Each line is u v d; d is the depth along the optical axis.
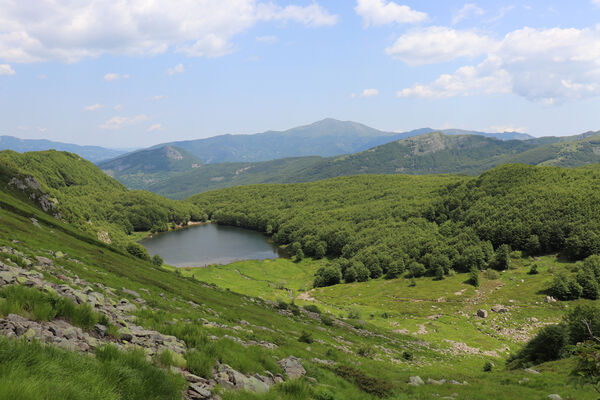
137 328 12.95
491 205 198.75
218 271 172.50
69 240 68.25
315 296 149.62
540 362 41.69
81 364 7.27
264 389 11.81
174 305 32.53
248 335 23.88
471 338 82.00
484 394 23.34
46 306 9.88
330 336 46.78
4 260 21.50
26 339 7.40
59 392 5.82
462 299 120.25
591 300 102.00
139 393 7.48
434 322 98.06
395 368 31.41
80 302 13.61
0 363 6.05
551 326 42.84
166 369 9.65
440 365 46.62
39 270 23.62
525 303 107.06
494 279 137.75
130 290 32.62
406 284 151.00
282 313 60.84
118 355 8.53
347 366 23.06
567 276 122.62
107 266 48.69
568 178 199.88
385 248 194.38
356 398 16.09
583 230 144.62
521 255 157.00
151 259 152.75
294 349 24.78
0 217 56.75
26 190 139.00
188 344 13.23
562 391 24.11
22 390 5.29
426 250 183.25
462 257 160.12
